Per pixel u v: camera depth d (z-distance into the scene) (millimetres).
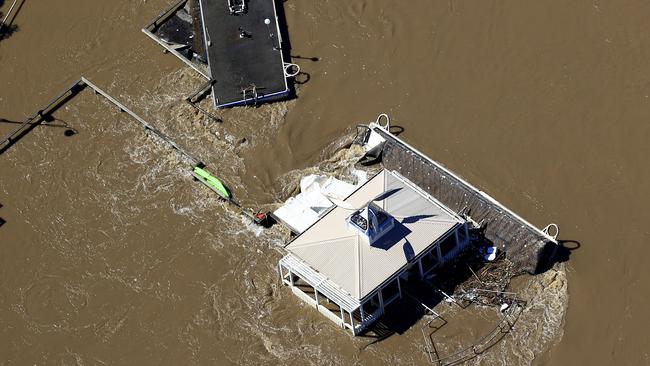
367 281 86438
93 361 90062
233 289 93500
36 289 95562
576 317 88312
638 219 94438
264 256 95438
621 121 102062
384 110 105688
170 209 100062
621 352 86125
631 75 105688
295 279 94062
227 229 97812
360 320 89750
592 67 106750
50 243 98875
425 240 88750
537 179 98500
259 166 102500
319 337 89375
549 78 106375
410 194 92125
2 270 97312
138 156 104625
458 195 94500
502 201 97375
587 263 91688
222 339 90312
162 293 93938
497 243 92312
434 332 88250
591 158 99500
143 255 96875
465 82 107062
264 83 107562
